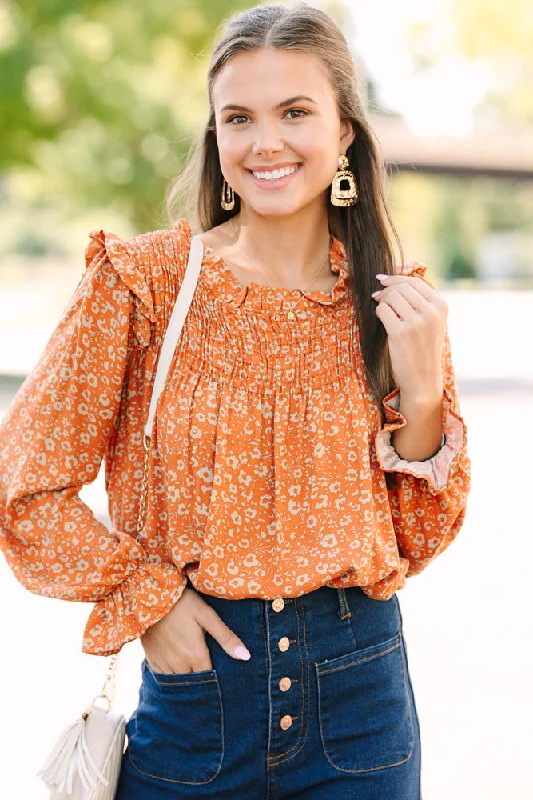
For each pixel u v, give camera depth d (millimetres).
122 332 2062
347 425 2111
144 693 2143
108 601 2051
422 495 2182
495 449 9711
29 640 4992
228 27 2119
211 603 2059
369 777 2057
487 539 6684
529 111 28875
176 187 2420
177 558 2037
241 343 2086
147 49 14953
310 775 2061
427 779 3650
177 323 2076
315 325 2123
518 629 5035
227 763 2020
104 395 2066
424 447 2150
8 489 2053
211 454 2053
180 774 2039
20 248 46000
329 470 2096
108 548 2033
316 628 2061
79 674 4586
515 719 4102
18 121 15133
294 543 2062
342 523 2066
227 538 2045
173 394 2070
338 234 2287
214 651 2037
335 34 2117
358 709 2082
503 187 51375
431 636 4953
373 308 2156
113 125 14977
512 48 26766
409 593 5613
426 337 2080
